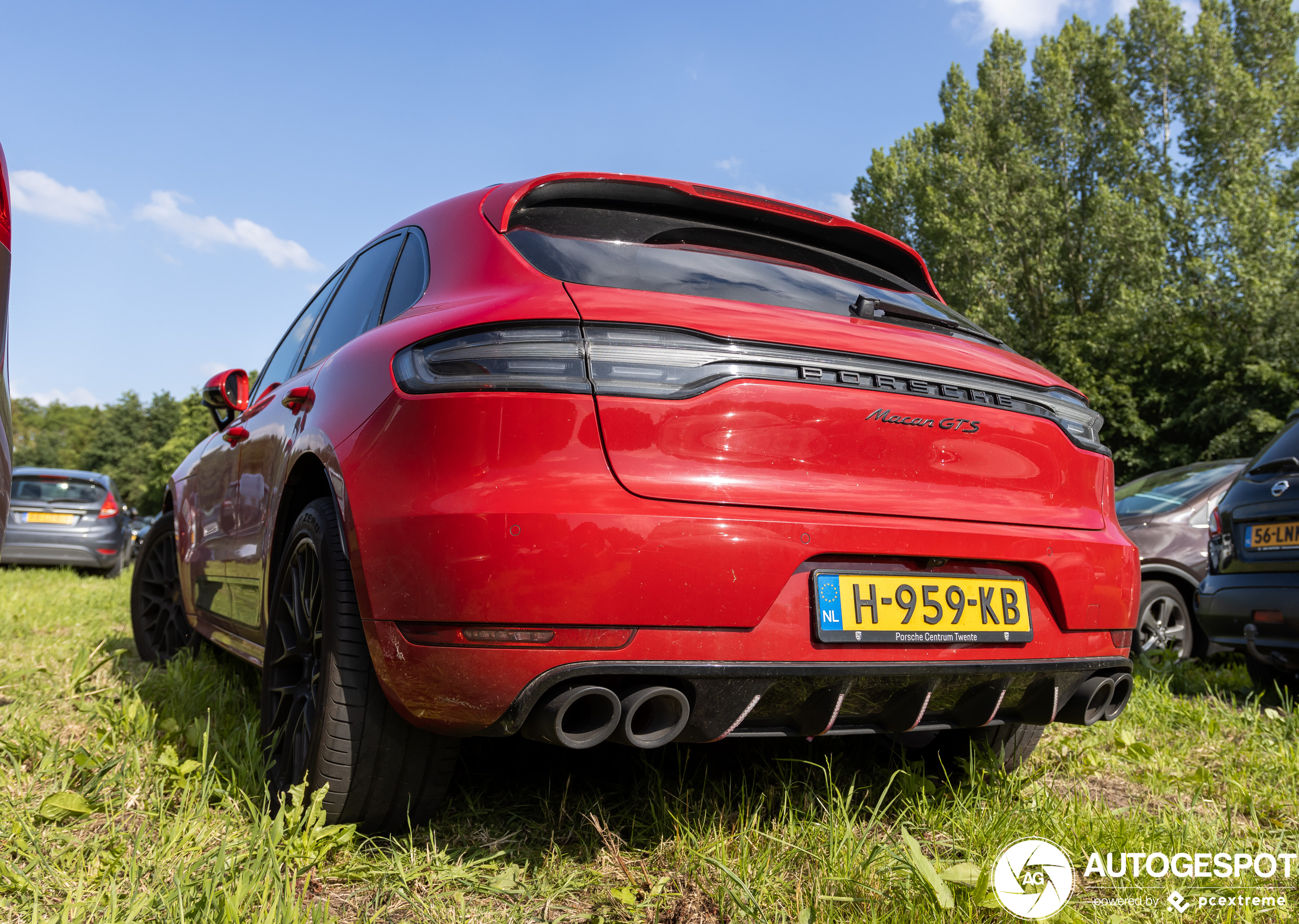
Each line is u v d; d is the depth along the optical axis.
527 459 1.60
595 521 1.56
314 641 2.06
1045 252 30.48
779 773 2.35
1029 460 2.04
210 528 3.38
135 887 1.54
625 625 1.57
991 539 1.89
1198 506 5.59
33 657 3.92
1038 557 1.95
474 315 1.74
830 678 1.70
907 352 1.92
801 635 1.68
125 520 13.35
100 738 2.46
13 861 1.75
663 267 2.03
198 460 3.80
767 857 1.80
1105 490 2.22
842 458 1.79
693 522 1.61
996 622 1.90
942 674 1.81
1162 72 33.47
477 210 2.20
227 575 3.04
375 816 1.90
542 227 2.09
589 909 1.70
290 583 2.25
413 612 1.62
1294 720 3.29
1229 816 2.17
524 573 1.54
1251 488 4.27
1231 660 5.56
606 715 1.58
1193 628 5.59
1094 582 2.03
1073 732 3.16
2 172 2.19
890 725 1.90
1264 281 24.58
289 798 1.92
